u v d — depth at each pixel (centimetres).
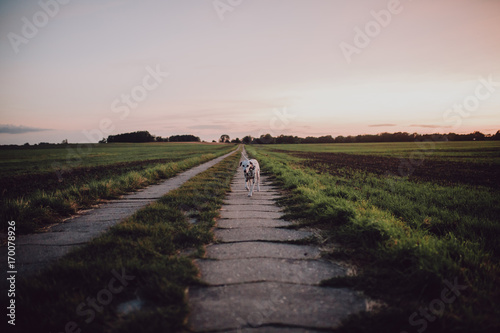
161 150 6088
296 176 1148
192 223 495
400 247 322
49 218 529
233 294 260
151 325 207
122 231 418
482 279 281
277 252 367
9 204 515
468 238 414
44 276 276
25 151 5897
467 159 2567
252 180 850
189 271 295
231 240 414
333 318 224
